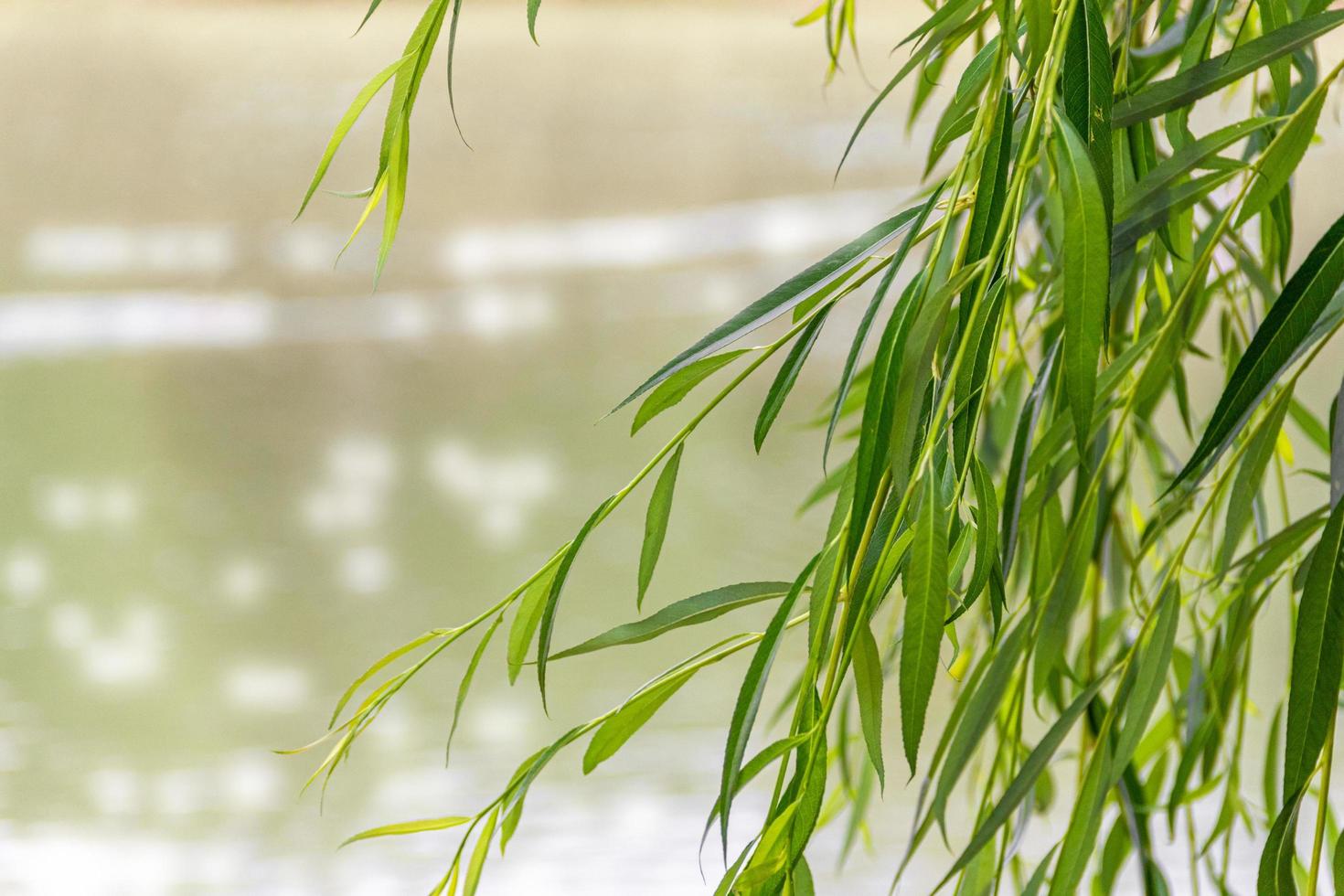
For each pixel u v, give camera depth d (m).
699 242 15.98
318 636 8.19
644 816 6.20
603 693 7.38
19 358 13.58
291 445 11.47
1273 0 2.65
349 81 20.14
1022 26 2.56
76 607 8.57
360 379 12.95
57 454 11.30
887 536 2.44
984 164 2.48
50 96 19.20
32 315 14.47
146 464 11.02
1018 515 2.69
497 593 8.62
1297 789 2.52
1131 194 2.62
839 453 10.21
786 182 17.22
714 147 18.02
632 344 13.59
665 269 15.43
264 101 19.44
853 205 16.67
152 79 19.77
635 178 17.62
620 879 5.76
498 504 10.06
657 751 6.68
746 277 15.16
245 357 13.55
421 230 16.64
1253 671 5.73
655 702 2.58
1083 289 2.42
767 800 6.36
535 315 14.39
